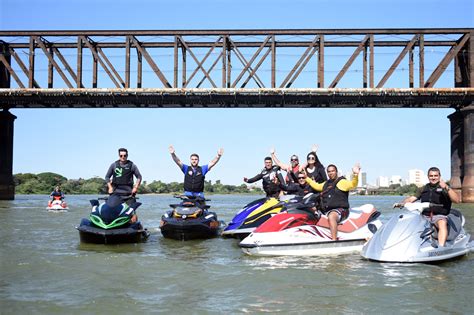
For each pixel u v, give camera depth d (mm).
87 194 113125
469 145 36781
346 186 10531
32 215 23078
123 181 12719
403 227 9438
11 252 10391
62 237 13383
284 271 8273
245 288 7055
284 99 37750
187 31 39000
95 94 37812
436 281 7469
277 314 5793
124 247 11469
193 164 14023
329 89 36750
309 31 38250
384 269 8422
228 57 40938
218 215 24453
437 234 9797
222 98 37969
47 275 7941
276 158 14227
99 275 7945
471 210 25969
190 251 10781
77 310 5949
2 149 43125
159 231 15523
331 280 7547
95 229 11625
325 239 10195
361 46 38125
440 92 36406
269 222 10445
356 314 5793
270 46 40500
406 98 37156
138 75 40844
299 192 13031
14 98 38875
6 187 43500
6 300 6375
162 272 8219
